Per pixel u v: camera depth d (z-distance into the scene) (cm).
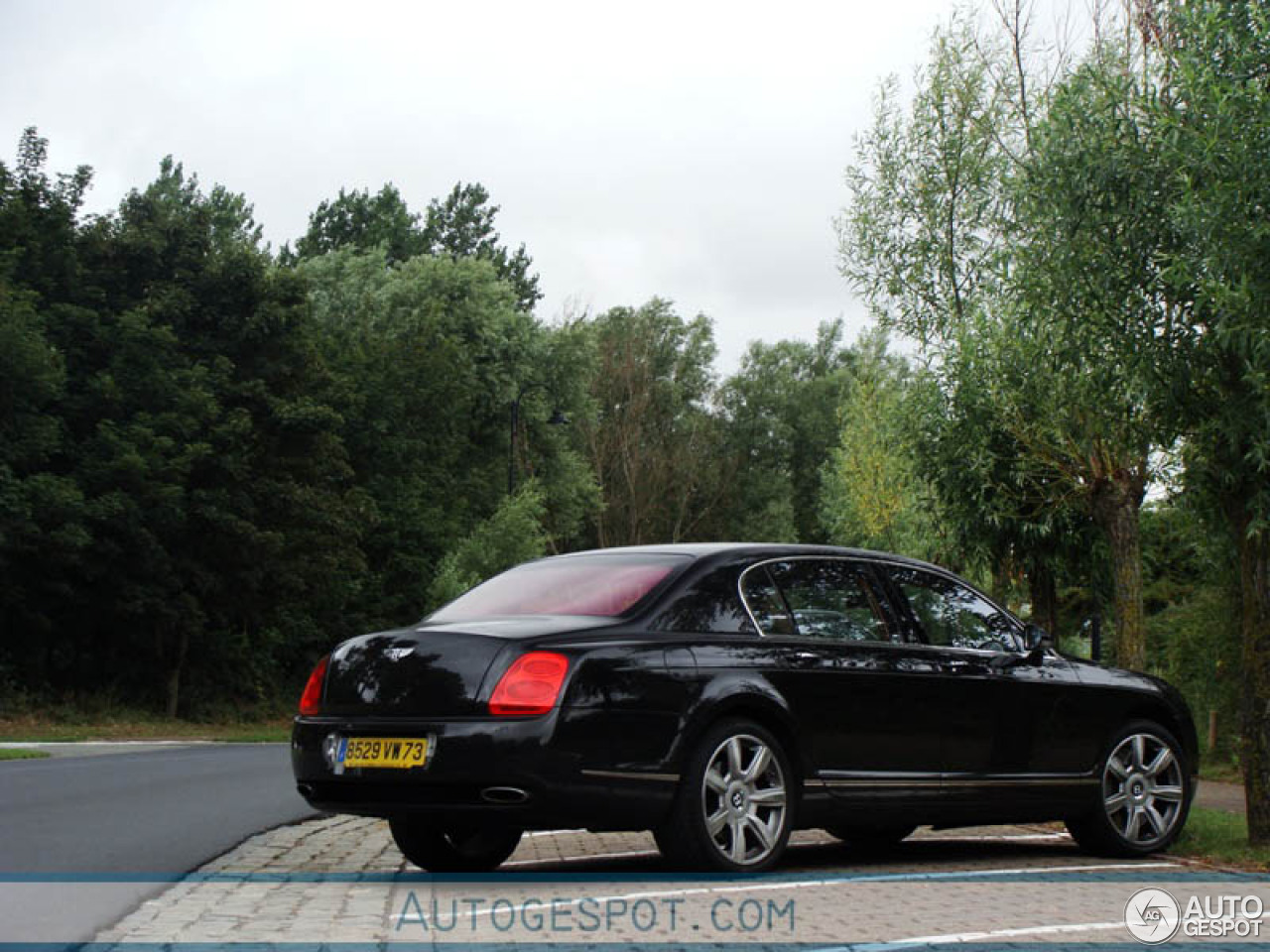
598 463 7244
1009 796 859
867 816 796
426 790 698
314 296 5753
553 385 5981
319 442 4041
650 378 7656
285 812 1191
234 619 4206
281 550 3847
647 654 722
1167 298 974
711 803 732
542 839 1001
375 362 5081
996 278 1552
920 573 876
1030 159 1120
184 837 989
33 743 2544
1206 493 1035
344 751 726
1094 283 1000
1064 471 1436
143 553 3475
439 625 757
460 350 5469
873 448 3005
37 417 3316
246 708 4269
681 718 720
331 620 4741
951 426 1575
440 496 5194
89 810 1168
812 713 774
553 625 727
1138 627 1357
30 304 3338
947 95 1728
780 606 792
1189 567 2438
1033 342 1208
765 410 8488
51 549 3294
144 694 3919
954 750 837
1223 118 930
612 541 7338
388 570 4997
